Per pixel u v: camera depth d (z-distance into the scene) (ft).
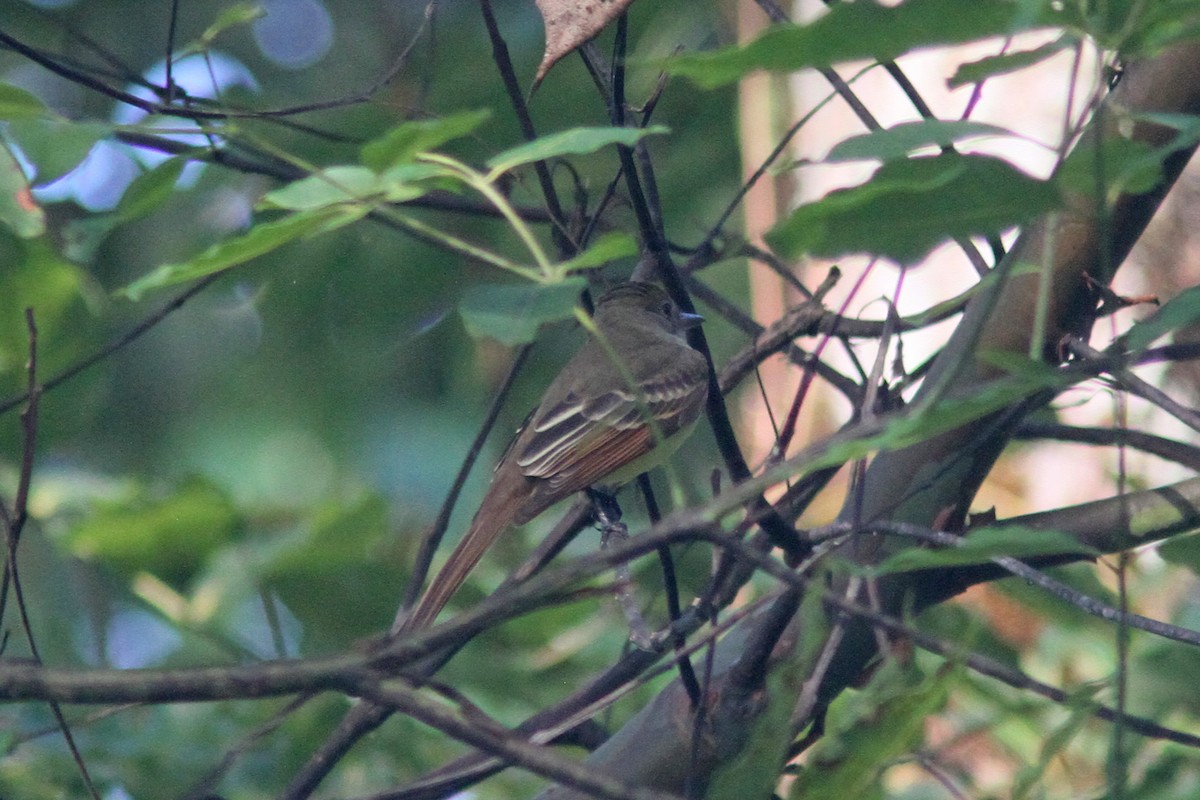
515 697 33.19
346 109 44.37
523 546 42.70
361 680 15.38
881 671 18.52
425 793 23.24
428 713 15.44
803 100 45.09
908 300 42.57
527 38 52.60
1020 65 16.85
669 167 56.59
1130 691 28.17
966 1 13.56
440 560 39.99
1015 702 27.76
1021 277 24.23
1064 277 23.98
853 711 18.08
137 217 21.80
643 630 22.41
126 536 33.19
